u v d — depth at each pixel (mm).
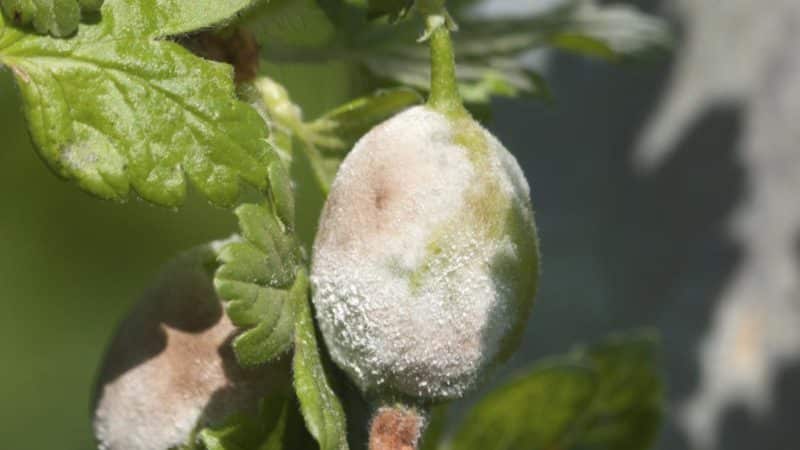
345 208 157
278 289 158
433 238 155
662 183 246
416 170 156
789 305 240
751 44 241
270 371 167
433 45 162
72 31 158
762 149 241
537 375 195
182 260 172
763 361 241
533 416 197
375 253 155
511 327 158
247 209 158
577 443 197
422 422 158
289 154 174
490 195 157
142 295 172
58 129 157
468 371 157
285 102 175
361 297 155
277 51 190
